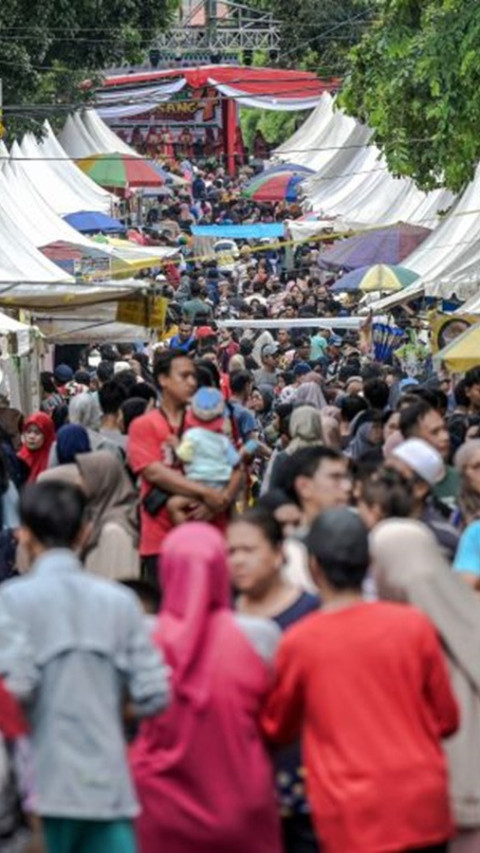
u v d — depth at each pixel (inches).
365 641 416.8
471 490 577.3
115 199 2443.4
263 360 1482.5
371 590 469.4
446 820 418.3
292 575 487.2
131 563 649.0
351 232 1833.2
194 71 3740.2
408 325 1660.9
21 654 402.9
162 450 669.9
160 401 799.1
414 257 1640.0
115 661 408.8
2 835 395.5
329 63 3358.8
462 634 450.0
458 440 815.7
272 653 431.5
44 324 1354.6
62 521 424.2
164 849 430.0
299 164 3179.1
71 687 404.8
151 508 664.4
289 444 807.7
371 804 410.9
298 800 452.1
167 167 4170.8
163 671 412.2
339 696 414.9
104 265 1779.0
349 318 1828.2
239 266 2684.5
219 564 426.6
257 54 4052.7
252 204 3634.4
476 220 1605.6
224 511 672.4
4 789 392.2
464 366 1066.1
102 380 1232.8
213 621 427.8
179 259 2057.1
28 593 409.7
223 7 4749.0
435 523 540.7
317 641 417.7
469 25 1371.8
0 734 392.2
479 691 454.0
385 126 1571.1
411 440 552.4
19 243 1408.7
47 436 846.5
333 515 426.6
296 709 422.3
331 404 1162.0
